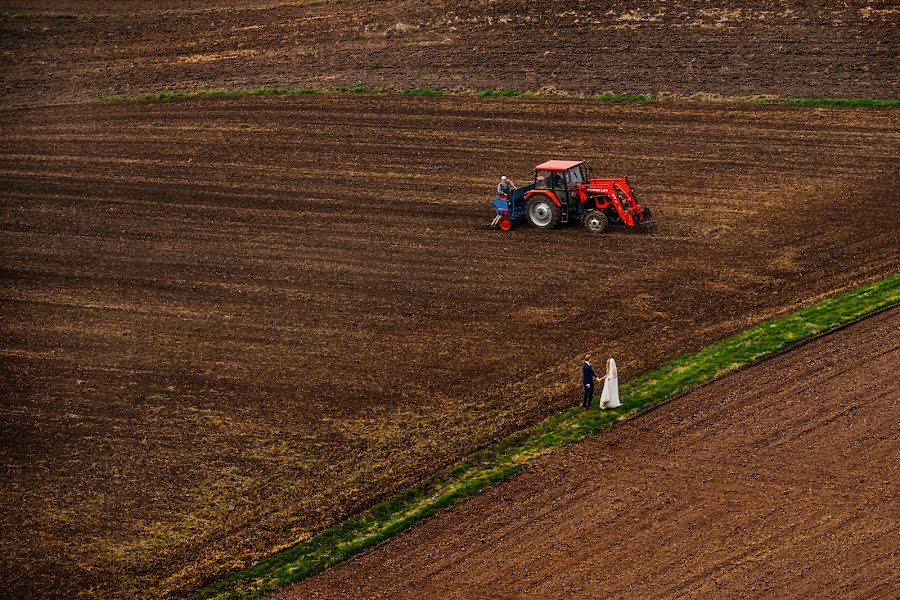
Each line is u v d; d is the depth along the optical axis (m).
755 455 55.66
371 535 51.97
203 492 56.44
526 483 55.06
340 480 56.69
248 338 73.19
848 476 53.31
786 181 95.25
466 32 136.38
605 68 123.94
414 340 71.38
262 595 48.34
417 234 89.81
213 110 125.75
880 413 58.38
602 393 60.91
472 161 106.00
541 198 88.12
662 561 48.22
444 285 79.50
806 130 106.25
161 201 101.88
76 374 69.50
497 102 120.56
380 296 78.44
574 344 69.31
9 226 97.50
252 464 58.62
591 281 78.38
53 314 78.81
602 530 50.81
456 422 61.34
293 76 132.62
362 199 98.75
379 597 47.59
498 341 70.44
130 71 138.38
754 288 75.38
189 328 75.25
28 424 63.69
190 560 51.28
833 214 87.56
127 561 51.44
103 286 83.44
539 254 83.94
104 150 116.56
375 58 134.12
